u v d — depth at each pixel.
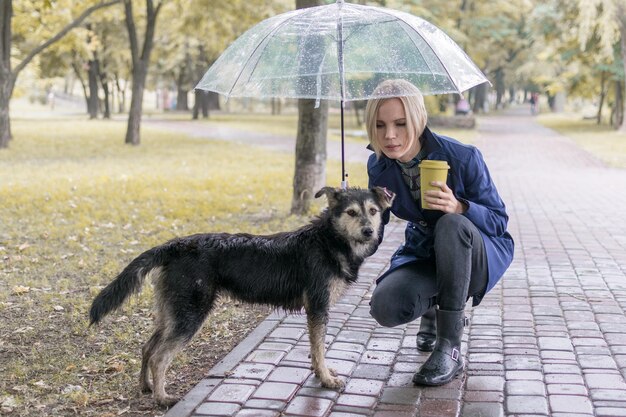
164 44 45.00
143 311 5.91
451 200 4.11
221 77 4.96
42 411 3.97
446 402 3.99
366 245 4.29
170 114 59.34
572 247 8.59
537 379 4.30
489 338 5.12
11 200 11.73
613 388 4.13
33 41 32.91
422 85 4.49
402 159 4.34
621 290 6.49
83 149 23.44
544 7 36.53
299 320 5.61
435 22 33.78
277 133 33.53
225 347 5.08
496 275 4.35
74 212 10.90
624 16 29.84
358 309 5.96
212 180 14.90
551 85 45.16
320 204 10.86
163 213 10.95
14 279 6.88
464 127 38.62
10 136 26.59
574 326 5.38
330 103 11.45
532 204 12.55
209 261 4.11
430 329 4.85
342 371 4.52
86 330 5.40
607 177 17.25
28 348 5.04
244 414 3.87
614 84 40.59
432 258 4.46
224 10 25.38
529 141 30.58
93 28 42.19
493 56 57.62
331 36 4.73
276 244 4.25
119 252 8.19
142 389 4.24
